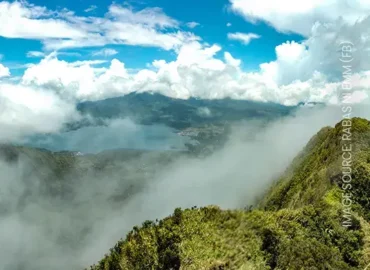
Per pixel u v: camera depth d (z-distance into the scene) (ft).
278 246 94.73
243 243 94.17
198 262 95.50
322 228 114.93
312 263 94.89
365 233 121.29
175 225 118.42
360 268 106.93
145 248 126.31
